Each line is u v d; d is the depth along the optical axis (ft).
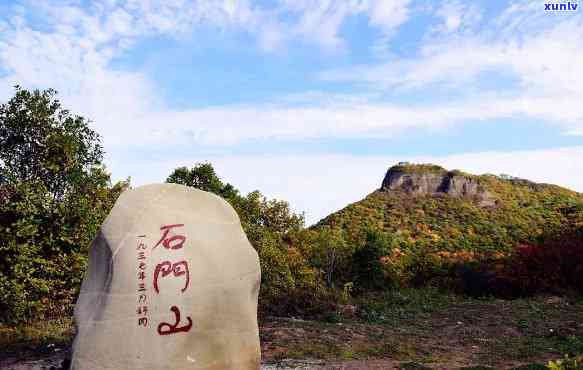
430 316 39.70
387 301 45.85
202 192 18.29
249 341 17.15
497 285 57.98
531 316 38.27
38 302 32.78
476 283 61.98
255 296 17.99
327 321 38.01
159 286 16.31
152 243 16.79
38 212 33.81
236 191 55.01
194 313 16.38
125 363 15.69
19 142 37.27
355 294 60.64
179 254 16.76
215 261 17.06
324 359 26.40
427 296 49.34
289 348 28.32
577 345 29.58
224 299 16.90
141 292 16.22
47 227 34.45
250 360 17.07
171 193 17.89
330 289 49.24
